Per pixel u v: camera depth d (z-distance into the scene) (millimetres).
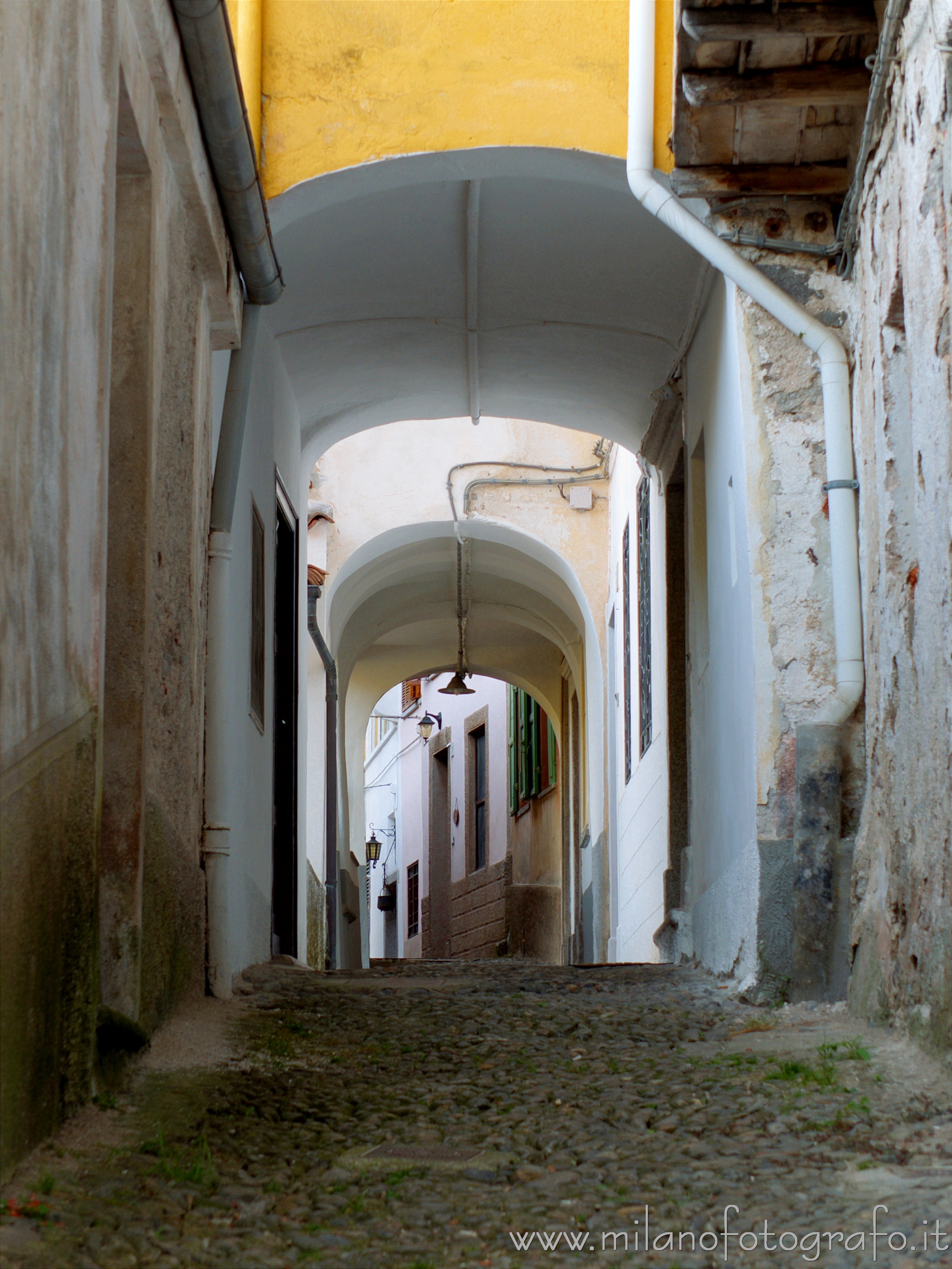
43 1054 3354
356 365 9969
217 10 4891
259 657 7988
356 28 7168
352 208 7680
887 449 5766
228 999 6207
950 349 4500
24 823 3137
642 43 6820
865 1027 5387
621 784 13727
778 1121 3930
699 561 8656
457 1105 4246
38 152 3217
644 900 11594
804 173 6641
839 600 6430
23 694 3105
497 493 15008
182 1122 3873
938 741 4746
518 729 23406
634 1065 4871
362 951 20953
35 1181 3080
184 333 5680
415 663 21172
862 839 6105
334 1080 4602
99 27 3918
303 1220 3084
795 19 5703
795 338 6746
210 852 6164
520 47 7145
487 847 25500
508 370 10258
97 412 3838
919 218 4910
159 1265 2697
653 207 6812
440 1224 3064
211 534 6426
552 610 17750
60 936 3461
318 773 14203
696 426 8547
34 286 3178
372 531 14758
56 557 3377
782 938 6344
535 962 19219
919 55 4832
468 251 8320
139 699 4723
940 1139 3607
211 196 5750
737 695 7043
